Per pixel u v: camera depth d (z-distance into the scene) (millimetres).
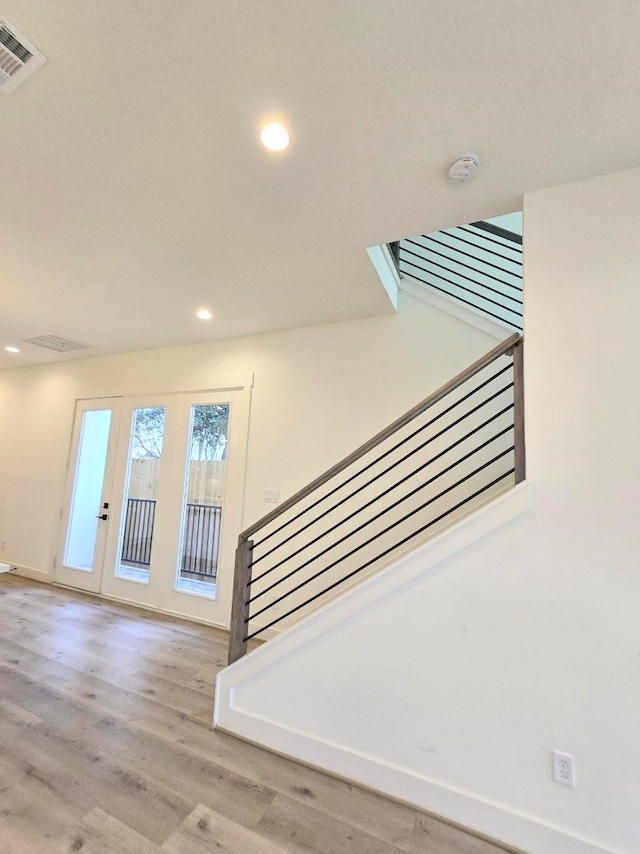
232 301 2994
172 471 3928
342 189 1793
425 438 2889
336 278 2605
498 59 1217
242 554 2209
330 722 1803
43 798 1579
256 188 1804
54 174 1741
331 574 3037
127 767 1765
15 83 1333
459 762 1562
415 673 1668
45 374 4996
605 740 1377
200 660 2797
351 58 1229
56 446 4750
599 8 1077
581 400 1535
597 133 1446
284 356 3537
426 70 1256
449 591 1637
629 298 1521
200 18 1133
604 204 1608
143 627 3350
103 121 1473
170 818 1516
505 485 2623
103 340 3990
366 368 3184
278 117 1440
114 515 4184
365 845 1440
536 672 1484
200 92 1349
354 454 2043
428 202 1861
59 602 3873
